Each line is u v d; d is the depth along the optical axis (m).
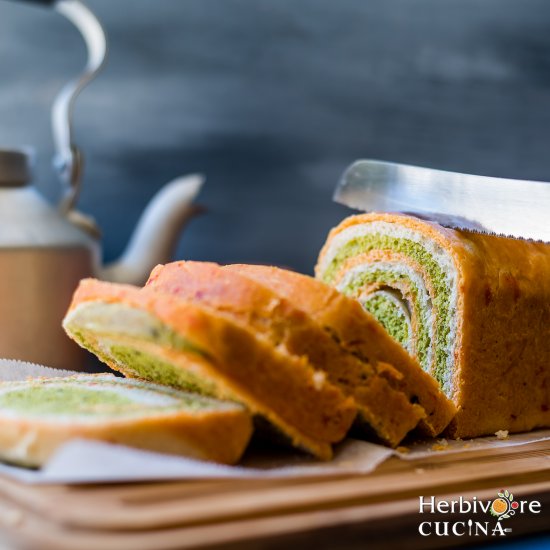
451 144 5.61
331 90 5.49
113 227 5.34
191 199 3.97
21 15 5.04
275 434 1.97
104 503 1.54
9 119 5.11
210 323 1.85
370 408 2.09
